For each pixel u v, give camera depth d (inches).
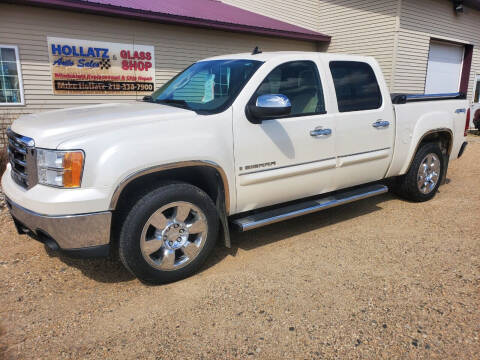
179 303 119.5
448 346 99.5
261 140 141.8
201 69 167.3
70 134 115.3
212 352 98.2
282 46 562.6
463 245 159.9
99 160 112.0
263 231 177.3
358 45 541.3
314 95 159.9
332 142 163.0
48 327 108.5
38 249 157.9
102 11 372.2
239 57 161.5
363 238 168.4
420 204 215.3
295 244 162.6
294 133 150.2
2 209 204.1
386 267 141.6
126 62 422.0
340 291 125.4
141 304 119.2
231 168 135.7
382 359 95.4
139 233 119.9
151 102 163.6
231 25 456.8
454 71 605.6
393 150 191.0
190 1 559.5
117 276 137.3
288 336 104.0
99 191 111.7
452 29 561.0
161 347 100.1
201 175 136.7
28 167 118.9
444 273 136.6
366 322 109.4
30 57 370.0
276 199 153.9
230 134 134.6
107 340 103.0
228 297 122.5
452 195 232.8
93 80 406.0
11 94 372.5
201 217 132.6
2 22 352.8
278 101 130.2
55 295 125.0
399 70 510.3
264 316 112.6
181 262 131.2
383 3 501.0
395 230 177.3
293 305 117.9
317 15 585.3
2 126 360.5
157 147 119.2
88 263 146.8
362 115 172.7
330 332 105.4
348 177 175.2
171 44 449.4
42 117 136.9
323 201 169.0
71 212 110.0
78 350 99.3
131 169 114.8
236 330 106.6
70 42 385.4
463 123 228.7
